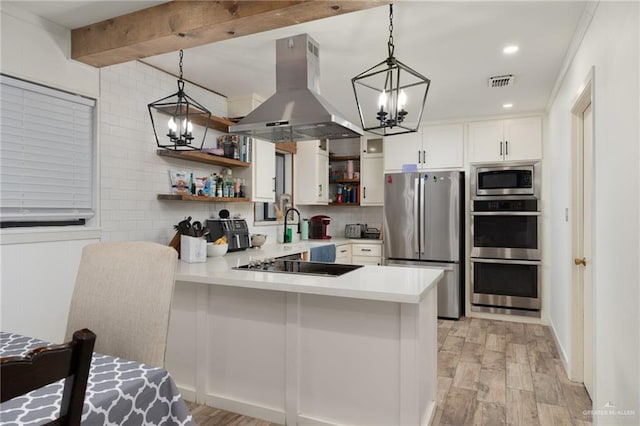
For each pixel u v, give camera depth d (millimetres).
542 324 4363
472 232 4664
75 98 2602
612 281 1763
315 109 2535
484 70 3223
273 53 2949
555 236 3779
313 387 2199
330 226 5910
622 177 1616
